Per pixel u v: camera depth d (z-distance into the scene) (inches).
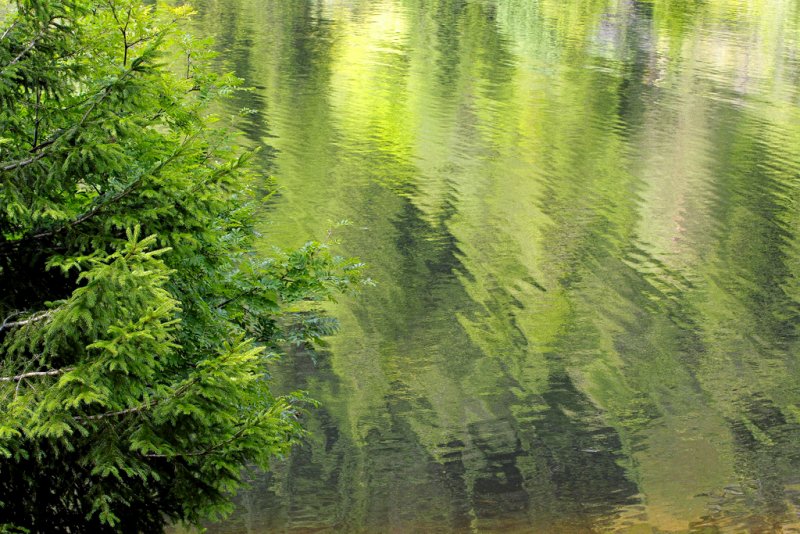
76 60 244.8
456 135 1010.1
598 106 1165.1
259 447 223.5
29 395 193.2
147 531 235.6
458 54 1444.4
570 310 614.5
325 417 476.1
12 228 225.9
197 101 327.0
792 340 586.9
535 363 544.7
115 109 218.5
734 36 1718.8
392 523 394.3
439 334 570.9
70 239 218.5
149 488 233.9
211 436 221.0
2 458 218.5
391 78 1254.9
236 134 329.1
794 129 1095.0
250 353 210.5
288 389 499.8
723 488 429.1
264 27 1583.4
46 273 228.7
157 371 244.7
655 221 786.2
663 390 521.3
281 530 384.8
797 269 700.0
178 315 256.4
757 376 541.3
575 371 538.0
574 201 824.3
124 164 221.3
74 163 215.6
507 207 800.9
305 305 594.9
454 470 436.8
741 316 619.2
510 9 1964.8
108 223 217.0
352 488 418.6
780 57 1533.0
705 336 588.1
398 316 591.5
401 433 466.3
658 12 1994.3
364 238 712.4
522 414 490.3
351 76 1253.7
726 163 955.3
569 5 2060.8
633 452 458.6
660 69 1401.3
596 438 470.0
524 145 988.6
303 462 436.5
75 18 242.5
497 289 640.4
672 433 478.6
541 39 1612.9
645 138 1035.3
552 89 1244.5
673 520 403.9
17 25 226.5
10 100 219.1
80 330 202.1
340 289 336.2
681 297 642.8
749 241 750.5
